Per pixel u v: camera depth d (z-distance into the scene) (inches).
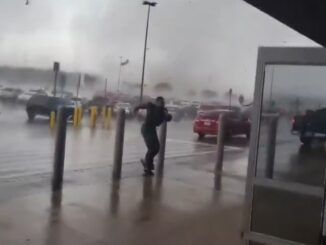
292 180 189.2
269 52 187.3
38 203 283.6
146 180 383.2
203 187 371.6
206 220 272.7
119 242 225.0
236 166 509.7
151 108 409.1
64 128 328.8
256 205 194.2
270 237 190.5
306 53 179.8
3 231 225.9
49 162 460.4
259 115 190.9
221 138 466.3
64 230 235.1
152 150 409.1
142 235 237.8
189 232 247.4
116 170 383.9
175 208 296.4
